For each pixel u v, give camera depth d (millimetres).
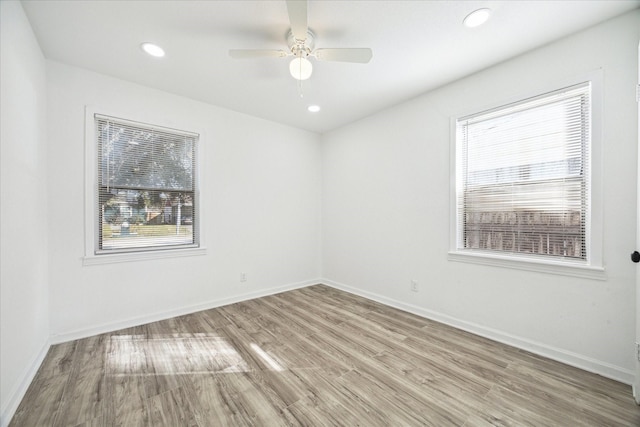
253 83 2662
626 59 1734
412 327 2645
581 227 1955
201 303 3111
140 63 2312
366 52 1822
